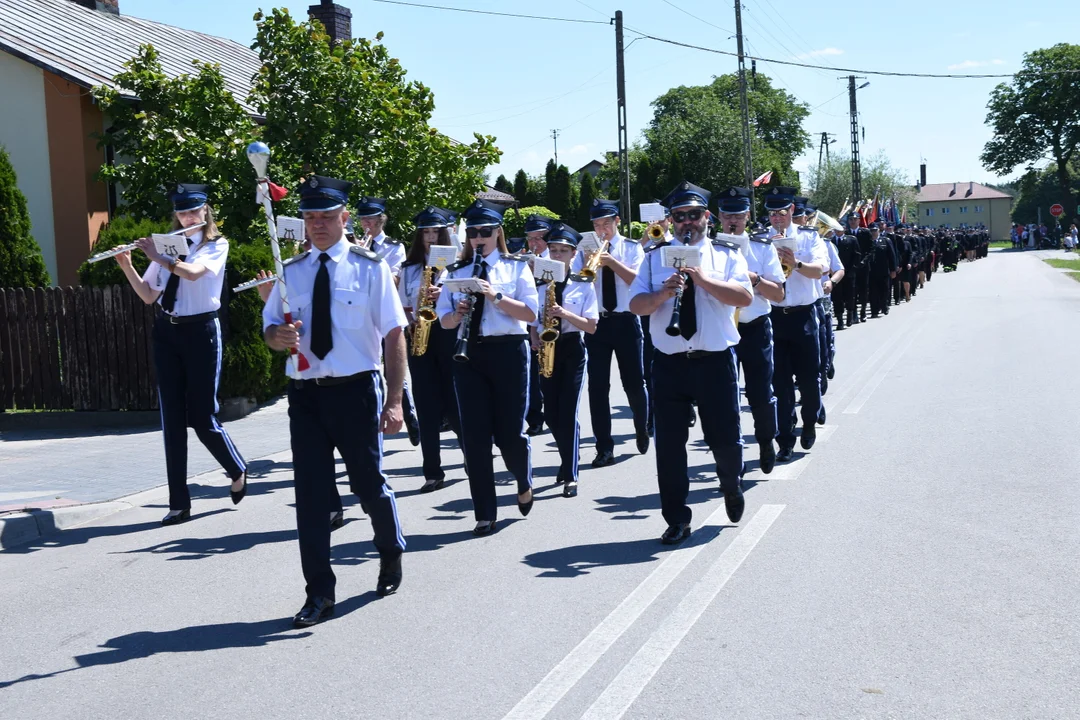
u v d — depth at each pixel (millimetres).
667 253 6074
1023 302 25938
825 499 7305
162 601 5727
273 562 6414
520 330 6762
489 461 6797
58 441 11211
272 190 5258
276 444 10484
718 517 6984
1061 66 78312
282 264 5227
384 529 5566
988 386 12227
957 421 10102
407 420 9656
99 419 12125
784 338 8781
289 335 5184
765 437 7980
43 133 17047
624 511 7305
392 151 15633
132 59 15305
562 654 4668
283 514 7664
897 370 14117
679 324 6227
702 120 64375
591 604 5320
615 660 4570
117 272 12102
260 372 12461
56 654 4973
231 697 4363
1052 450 8570
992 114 82688
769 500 7344
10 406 12367
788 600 5258
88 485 8719
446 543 6652
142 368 12016
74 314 12156
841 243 20875
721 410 6359
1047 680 4215
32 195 17172
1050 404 10773
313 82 15086
